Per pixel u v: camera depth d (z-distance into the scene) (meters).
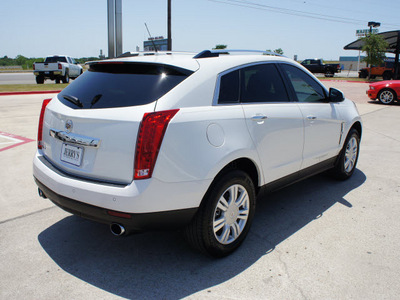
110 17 13.16
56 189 2.75
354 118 4.71
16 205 3.98
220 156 2.69
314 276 2.73
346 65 66.00
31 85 21.00
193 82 2.71
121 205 2.42
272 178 3.39
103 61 2.95
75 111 2.73
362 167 5.61
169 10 22.91
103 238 3.31
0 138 7.09
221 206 2.84
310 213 3.88
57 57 24.78
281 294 2.52
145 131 2.40
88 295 2.49
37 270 2.79
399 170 5.44
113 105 2.60
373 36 28.58
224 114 2.81
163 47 23.55
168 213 2.53
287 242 3.25
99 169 2.59
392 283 2.65
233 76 3.04
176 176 2.49
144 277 2.71
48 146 3.11
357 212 3.91
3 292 2.51
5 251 3.04
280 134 3.35
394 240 3.29
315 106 3.95
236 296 2.50
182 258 2.98
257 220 3.71
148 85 2.65
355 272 2.79
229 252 3.01
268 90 3.40
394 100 13.69
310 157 3.92
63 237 3.31
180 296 2.49
